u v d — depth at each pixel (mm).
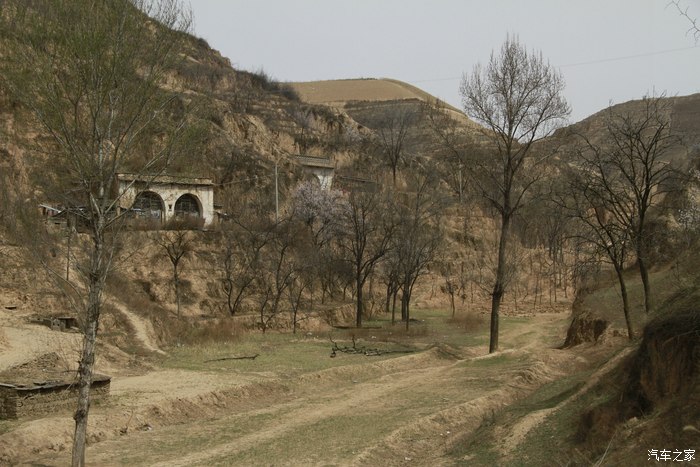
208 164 70438
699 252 21297
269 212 68625
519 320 57031
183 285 50469
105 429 20328
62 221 36031
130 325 37594
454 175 90375
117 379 27734
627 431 12367
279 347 40156
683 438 10945
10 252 37281
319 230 66000
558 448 14891
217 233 57031
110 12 15953
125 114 16562
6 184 37562
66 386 21172
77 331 33656
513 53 40781
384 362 34000
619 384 16188
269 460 17672
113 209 18578
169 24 16938
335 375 31016
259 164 76438
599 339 31109
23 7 15875
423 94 196750
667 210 36906
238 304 51844
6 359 25641
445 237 77500
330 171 91062
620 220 31875
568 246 78875
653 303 26812
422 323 55969
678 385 12781
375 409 23891
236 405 25531
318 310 55062
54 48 15742
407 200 82938
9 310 34844
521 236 85500
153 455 18328
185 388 26094
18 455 17188
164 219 55594
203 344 39250
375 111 155375
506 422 18281
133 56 16234
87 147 16422
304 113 119438
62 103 15945
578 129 38344
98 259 16609
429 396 25500
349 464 16844
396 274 58344
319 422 22266
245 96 112188
